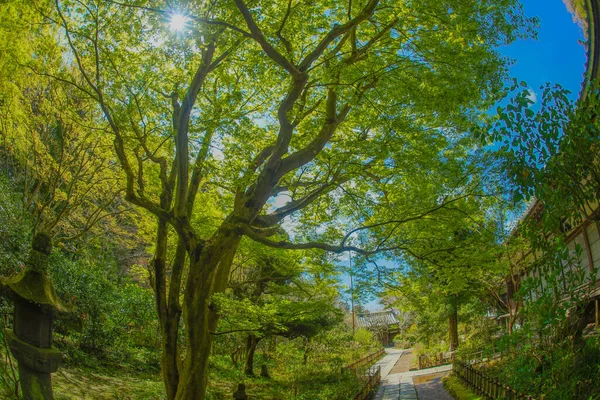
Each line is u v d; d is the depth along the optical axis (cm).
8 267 1160
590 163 612
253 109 1078
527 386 711
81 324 1229
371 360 3391
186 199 943
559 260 608
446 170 1013
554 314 620
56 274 1333
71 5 855
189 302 922
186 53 845
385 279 1187
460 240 1141
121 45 859
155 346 1902
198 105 1080
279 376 2284
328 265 1312
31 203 1539
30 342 470
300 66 834
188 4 800
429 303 2370
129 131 903
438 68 924
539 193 618
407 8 880
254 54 912
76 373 1221
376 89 957
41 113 1486
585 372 609
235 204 1052
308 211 1235
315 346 2284
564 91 621
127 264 2339
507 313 2097
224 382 1841
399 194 1134
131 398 1175
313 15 888
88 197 1777
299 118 957
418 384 2092
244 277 2028
